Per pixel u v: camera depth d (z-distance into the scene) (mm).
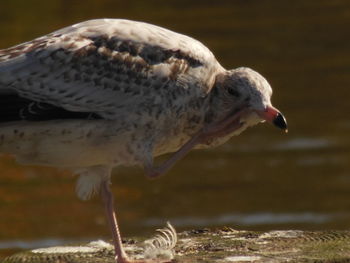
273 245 9828
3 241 15672
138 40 9070
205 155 20812
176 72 9078
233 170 19516
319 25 32844
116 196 18172
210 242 10055
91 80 8883
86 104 8852
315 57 28547
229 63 28000
